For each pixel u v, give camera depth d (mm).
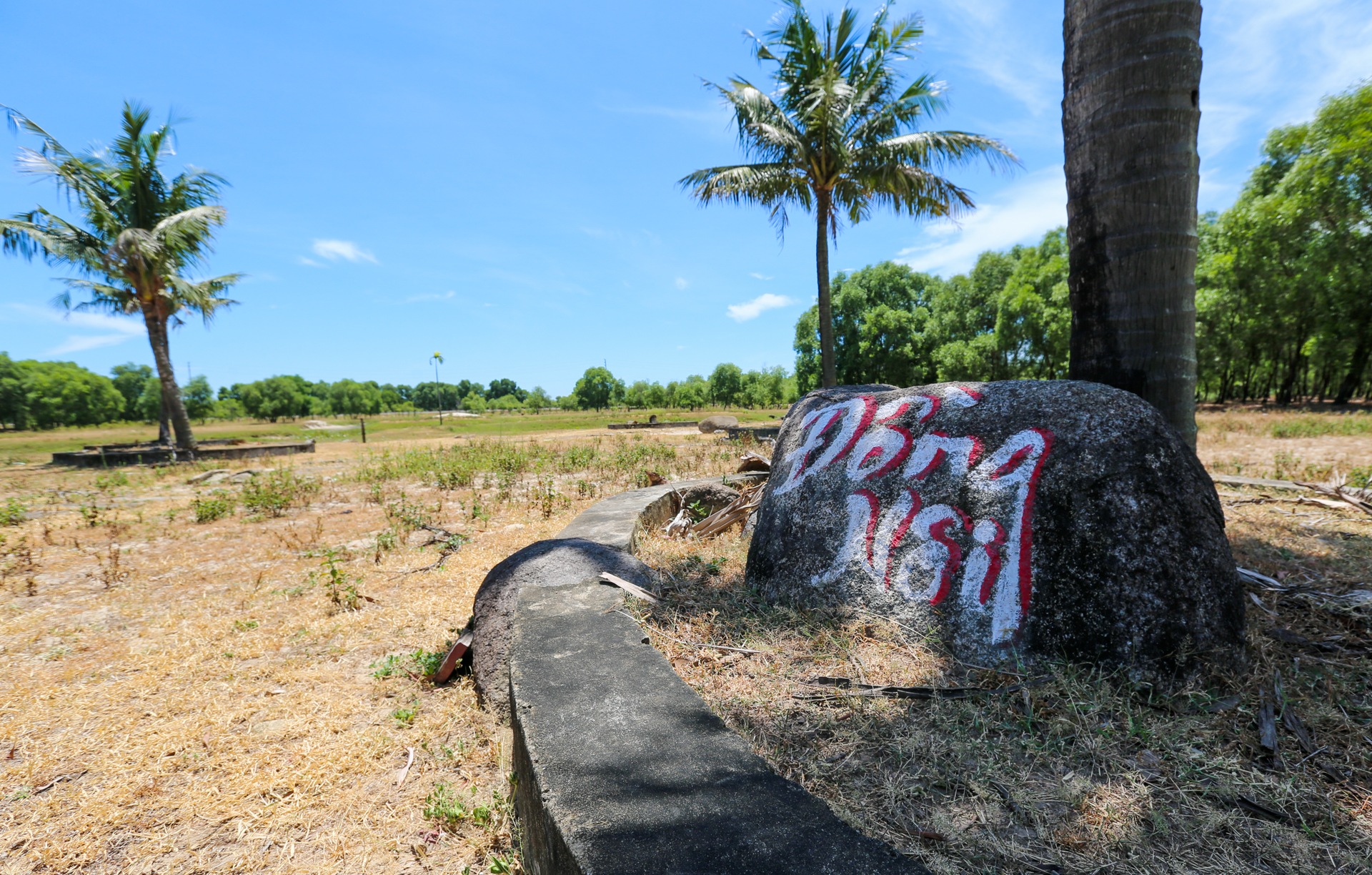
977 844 1526
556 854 1400
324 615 4164
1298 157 22203
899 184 12953
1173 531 2332
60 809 2285
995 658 2373
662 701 1939
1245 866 1451
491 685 2893
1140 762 1812
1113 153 3117
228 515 8031
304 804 2277
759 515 3613
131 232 15219
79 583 5102
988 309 32312
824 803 1442
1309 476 6488
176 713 2938
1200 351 25906
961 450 2840
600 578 3221
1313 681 2186
